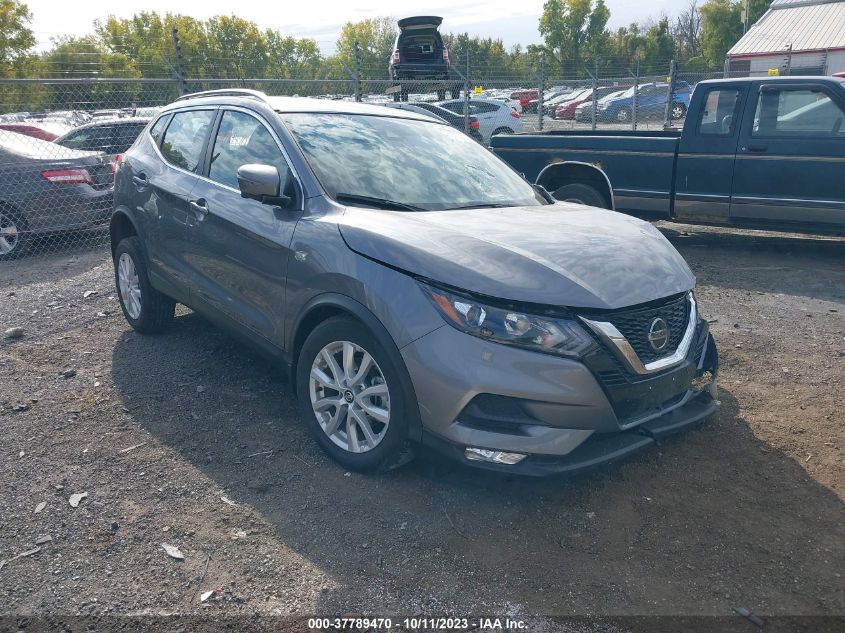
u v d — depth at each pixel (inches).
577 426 120.0
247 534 121.1
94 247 365.1
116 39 1551.4
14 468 141.4
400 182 159.8
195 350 205.3
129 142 476.4
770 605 107.0
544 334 117.6
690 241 375.6
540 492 134.7
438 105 620.4
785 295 270.8
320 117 170.9
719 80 324.8
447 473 139.0
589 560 116.3
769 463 148.4
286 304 147.9
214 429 158.4
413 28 756.0
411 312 122.8
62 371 190.7
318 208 145.8
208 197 171.3
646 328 129.0
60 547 117.2
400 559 115.3
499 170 187.6
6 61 1200.8
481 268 122.5
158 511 127.4
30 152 341.7
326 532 121.8
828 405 175.8
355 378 134.5
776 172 316.2
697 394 143.3
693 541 121.9
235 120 177.2
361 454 135.9
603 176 341.4
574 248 133.7
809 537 123.7
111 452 148.2
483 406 119.3
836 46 1176.8
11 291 273.6
